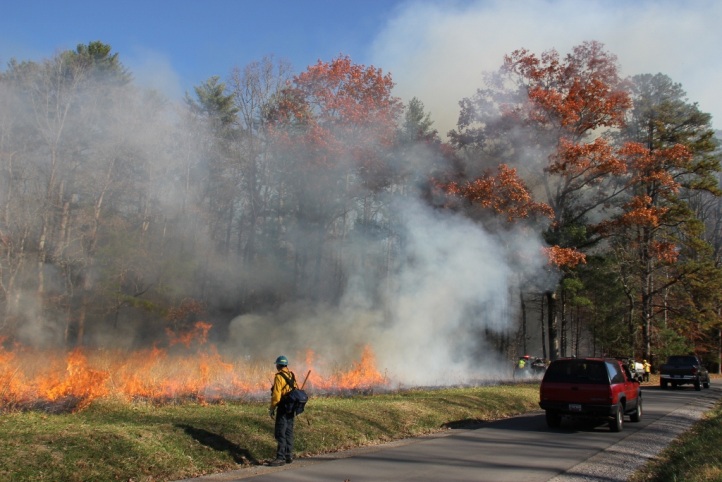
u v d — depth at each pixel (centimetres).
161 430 842
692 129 3644
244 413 1009
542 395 1267
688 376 2667
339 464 823
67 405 1026
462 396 1531
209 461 788
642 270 3756
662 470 816
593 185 2864
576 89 2736
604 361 1256
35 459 668
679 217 3572
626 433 1197
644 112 3681
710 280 3669
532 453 932
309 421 1011
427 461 848
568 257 2573
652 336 3944
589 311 4434
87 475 667
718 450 889
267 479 726
